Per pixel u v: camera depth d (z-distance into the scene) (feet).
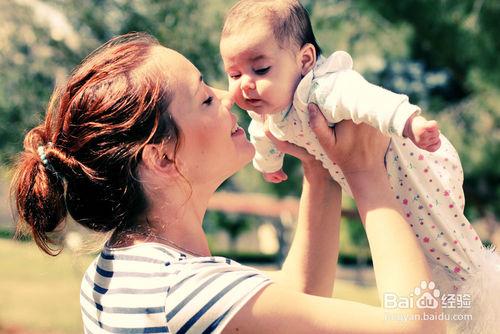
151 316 6.07
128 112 6.48
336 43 34.32
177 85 6.75
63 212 6.94
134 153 6.46
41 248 7.02
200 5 30.30
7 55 31.42
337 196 8.21
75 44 32.27
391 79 39.22
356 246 70.90
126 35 7.52
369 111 7.07
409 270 6.43
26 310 31.81
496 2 31.68
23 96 30.89
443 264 7.97
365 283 67.46
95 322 6.53
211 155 6.91
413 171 7.72
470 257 7.89
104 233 6.89
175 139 6.68
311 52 8.56
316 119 7.33
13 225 7.28
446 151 8.15
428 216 7.79
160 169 6.68
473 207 41.04
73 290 36.42
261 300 5.96
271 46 8.32
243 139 7.31
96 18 31.27
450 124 36.19
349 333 6.01
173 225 6.79
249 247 101.65
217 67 30.60
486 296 7.79
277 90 8.27
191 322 5.90
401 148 7.60
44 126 7.22
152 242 6.57
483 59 32.63
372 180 7.11
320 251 8.05
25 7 31.50
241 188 58.08
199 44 29.96
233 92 8.52
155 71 6.71
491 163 35.76
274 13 8.43
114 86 6.59
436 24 33.63
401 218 6.82
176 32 29.81
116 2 31.01
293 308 5.99
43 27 31.50
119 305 6.27
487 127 36.37
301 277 8.00
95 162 6.52
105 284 6.48
